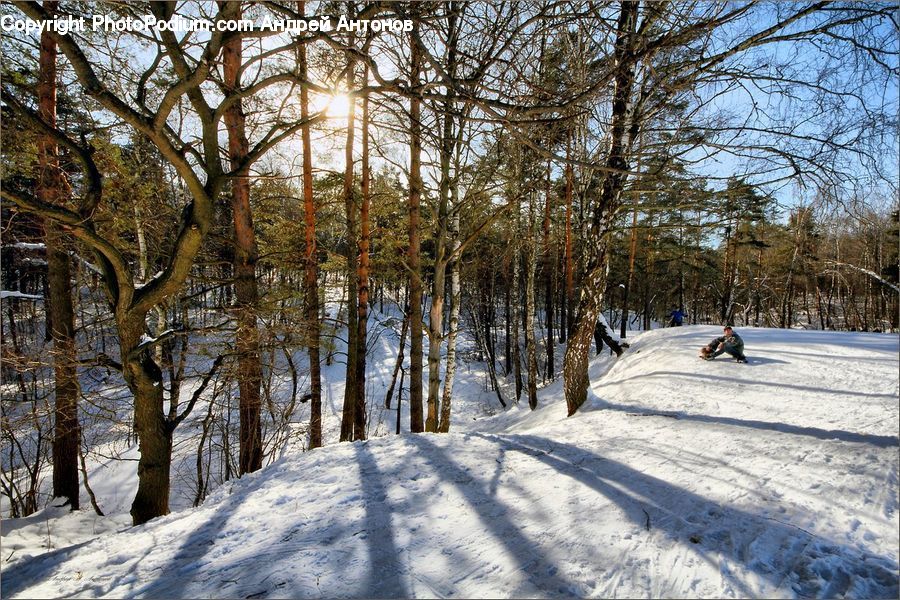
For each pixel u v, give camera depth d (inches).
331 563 114.0
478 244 708.0
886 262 984.9
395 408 716.7
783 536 121.5
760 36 176.7
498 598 98.3
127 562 121.3
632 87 219.3
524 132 196.7
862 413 237.0
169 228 342.0
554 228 748.0
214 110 177.0
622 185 288.7
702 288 1418.6
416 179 328.8
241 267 287.3
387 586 103.6
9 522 257.1
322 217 451.8
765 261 1210.6
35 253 391.9
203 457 451.2
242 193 283.9
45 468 390.3
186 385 601.9
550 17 141.7
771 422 233.0
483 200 381.1
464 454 196.7
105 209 293.9
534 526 131.2
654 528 127.8
